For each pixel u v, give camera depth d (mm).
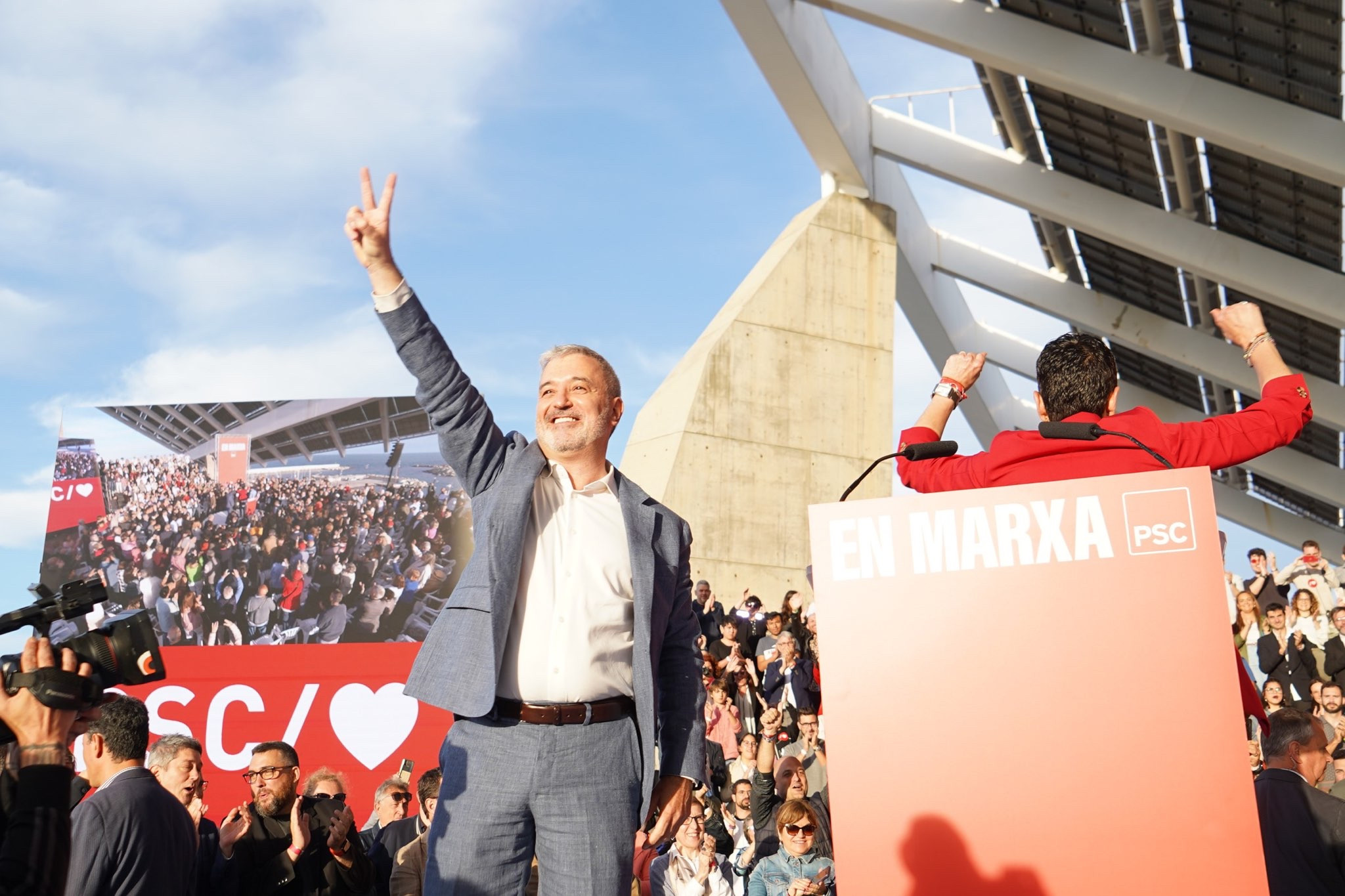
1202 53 12031
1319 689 9164
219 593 12570
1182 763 1874
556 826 2379
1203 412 23469
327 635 12430
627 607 2553
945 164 16859
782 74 15039
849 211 17094
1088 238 18109
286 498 12695
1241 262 15094
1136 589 1938
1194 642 1908
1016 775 1918
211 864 4395
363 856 4555
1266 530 26500
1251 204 14461
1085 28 12562
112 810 3352
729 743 9242
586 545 2561
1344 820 3670
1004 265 20578
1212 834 1845
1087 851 1875
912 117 17250
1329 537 25984
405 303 2564
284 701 8305
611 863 2377
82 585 1714
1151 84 12297
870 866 1934
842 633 2014
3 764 1667
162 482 12797
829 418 16031
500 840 2385
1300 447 21719
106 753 3514
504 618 2436
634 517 2639
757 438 15523
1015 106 15344
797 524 15430
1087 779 1896
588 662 2451
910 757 1954
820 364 16234
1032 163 16438
